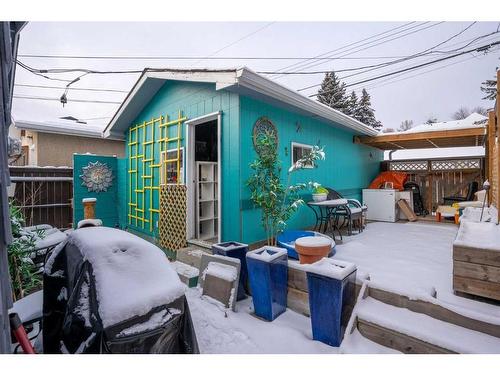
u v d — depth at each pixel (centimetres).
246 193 387
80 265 165
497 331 168
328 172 631
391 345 185
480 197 630
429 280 312
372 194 780
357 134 762
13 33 167
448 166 842
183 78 405
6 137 155
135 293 146
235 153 381
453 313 182
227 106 393
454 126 716
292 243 433
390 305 208
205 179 503
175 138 487
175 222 480
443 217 768
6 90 154
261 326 241
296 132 506
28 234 314
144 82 493
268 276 250
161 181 529
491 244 257
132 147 636
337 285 205
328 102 2127
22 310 204
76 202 635
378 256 409
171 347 159
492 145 512
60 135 838
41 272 316
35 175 606
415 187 857
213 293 285
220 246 316
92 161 667
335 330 208
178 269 351
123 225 680
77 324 150
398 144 865
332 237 527
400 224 710
